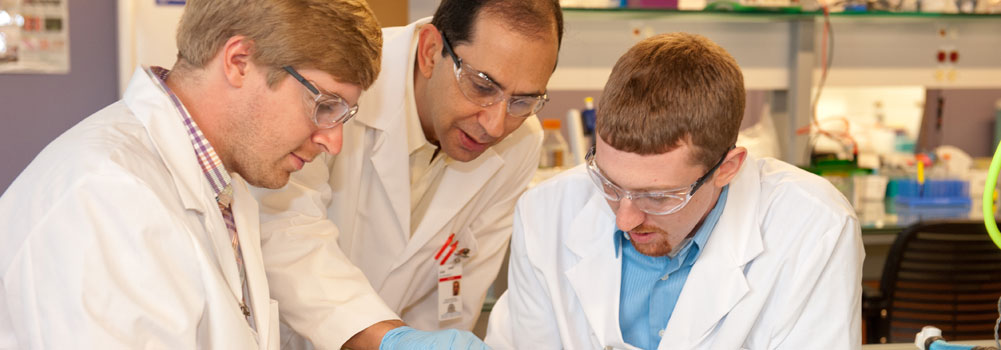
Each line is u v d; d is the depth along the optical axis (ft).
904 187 11.32
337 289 5.35
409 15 10.36
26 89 10.79
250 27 4.00
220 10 4.03
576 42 11.03
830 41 11.61
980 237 9.27
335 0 4.11
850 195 11.12
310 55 4.02
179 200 4.14
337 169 6.14
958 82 12.11
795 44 11.43
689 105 3.99
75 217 3.69
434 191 6.67
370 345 5.22
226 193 4.53
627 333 5.06
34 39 10.70
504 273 8.93
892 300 9.51
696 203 4.41
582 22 11.00
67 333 3.65
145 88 4.25
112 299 3.71
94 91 11.08
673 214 4.36
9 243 3.78
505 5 5.20
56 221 3.68
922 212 10.75
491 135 5.48
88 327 3.64
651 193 4.16
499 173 6.82
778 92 11.78
